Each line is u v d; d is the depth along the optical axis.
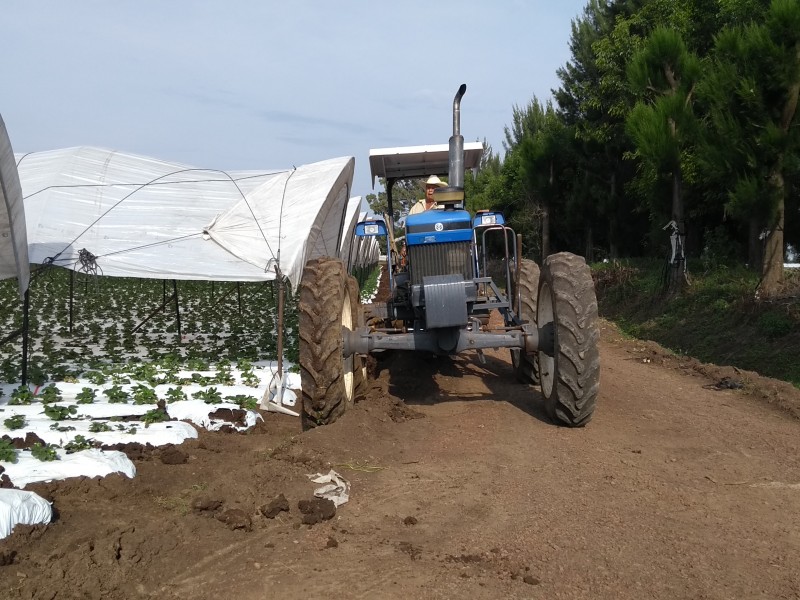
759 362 11.52
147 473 5.57
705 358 12.91
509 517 4.77
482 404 7.87
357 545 4.35
